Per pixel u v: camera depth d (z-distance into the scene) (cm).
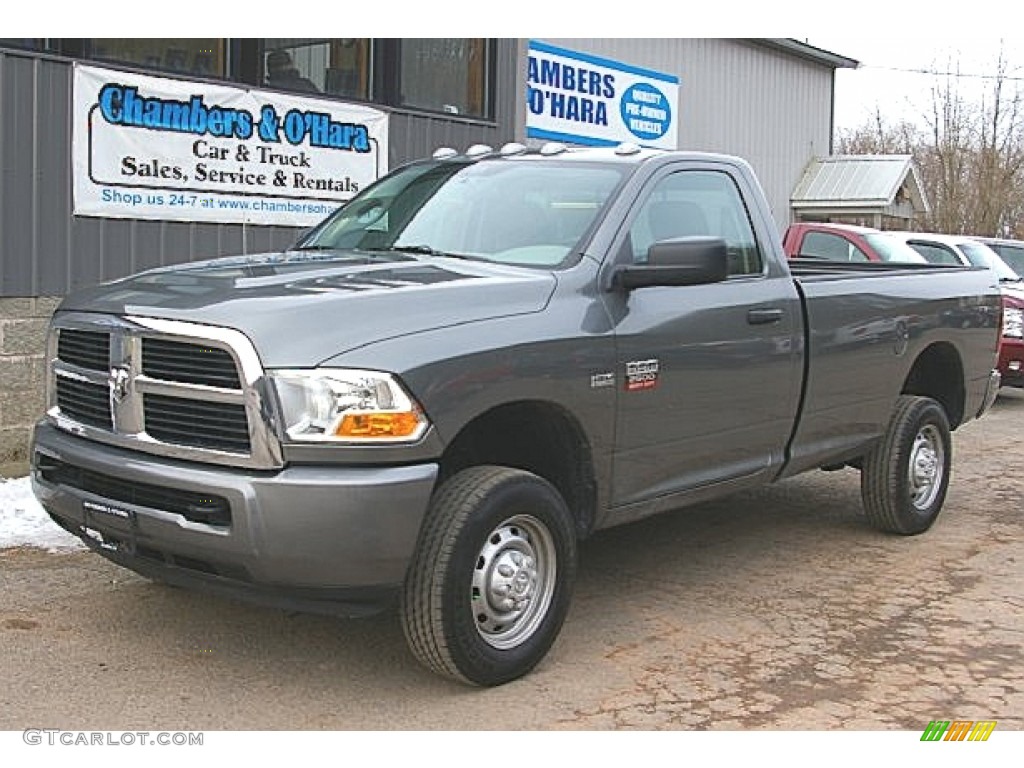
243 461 410
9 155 827
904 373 704
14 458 854
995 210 3731
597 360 488
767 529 740
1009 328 1319
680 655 509
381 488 408
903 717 449
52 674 466
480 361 438
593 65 1587
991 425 1248
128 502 441
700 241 491
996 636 545
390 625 531
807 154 2277
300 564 405
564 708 447
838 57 2242
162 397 432
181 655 490
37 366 857
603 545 693
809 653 517
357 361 410
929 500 737
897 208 2348
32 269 847
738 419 574
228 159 970
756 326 578
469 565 441
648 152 571
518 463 514
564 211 533
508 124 1245
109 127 884
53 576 589
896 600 598
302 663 485
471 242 538
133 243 909
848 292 650
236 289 441
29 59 832
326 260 516
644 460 523
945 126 3831
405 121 1123
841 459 675
